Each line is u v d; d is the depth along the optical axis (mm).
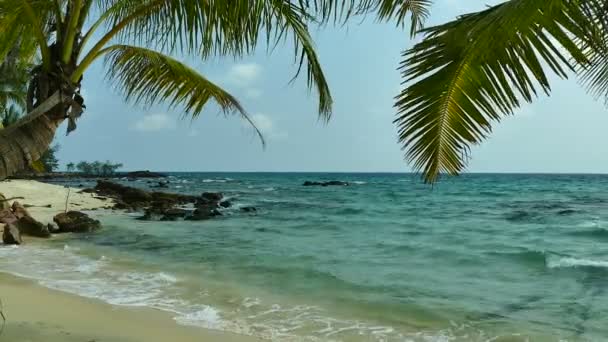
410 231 19172
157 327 6176
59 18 3646
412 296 8406
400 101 3326
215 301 7727
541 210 30156
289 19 4086
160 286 8695
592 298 8352
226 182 86188
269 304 7656
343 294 8469
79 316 6469
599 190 58312
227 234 17750
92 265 10656
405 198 43125
